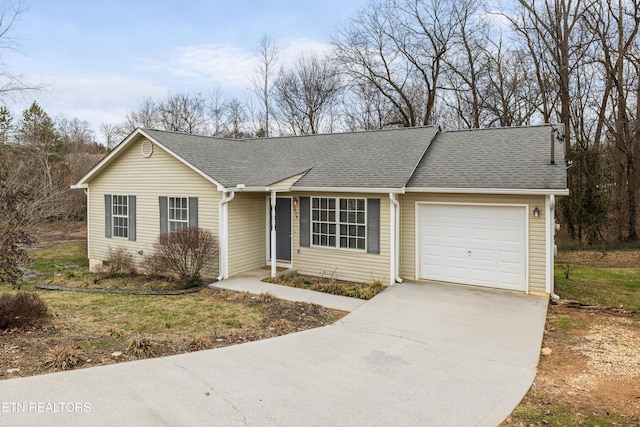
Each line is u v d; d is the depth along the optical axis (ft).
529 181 31.76
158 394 15.70
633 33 63.82
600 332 24.75
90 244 48.88
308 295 32.71
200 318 26.99
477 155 37.96
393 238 35.73
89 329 24.03
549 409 15.34
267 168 43.75
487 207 34.12
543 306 29.45
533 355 20.80
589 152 63.52
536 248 32.40
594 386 17.35
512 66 80.59
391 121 94.68
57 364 17.85
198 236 37.55
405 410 15.11
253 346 21.53
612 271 46.19
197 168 38.75
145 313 28.19
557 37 68.44
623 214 66.33
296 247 40.96
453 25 84.07
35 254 58.65
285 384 17.04
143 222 44.06
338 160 42.52
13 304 23.40
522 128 41.55
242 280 37.68
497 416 14.76
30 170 73.00
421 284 35.83
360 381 17.52
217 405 15.06
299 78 111.14
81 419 13.65
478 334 23.90
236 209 39.78
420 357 20.42
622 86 65.62
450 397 16.20
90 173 46.60
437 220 36.27
